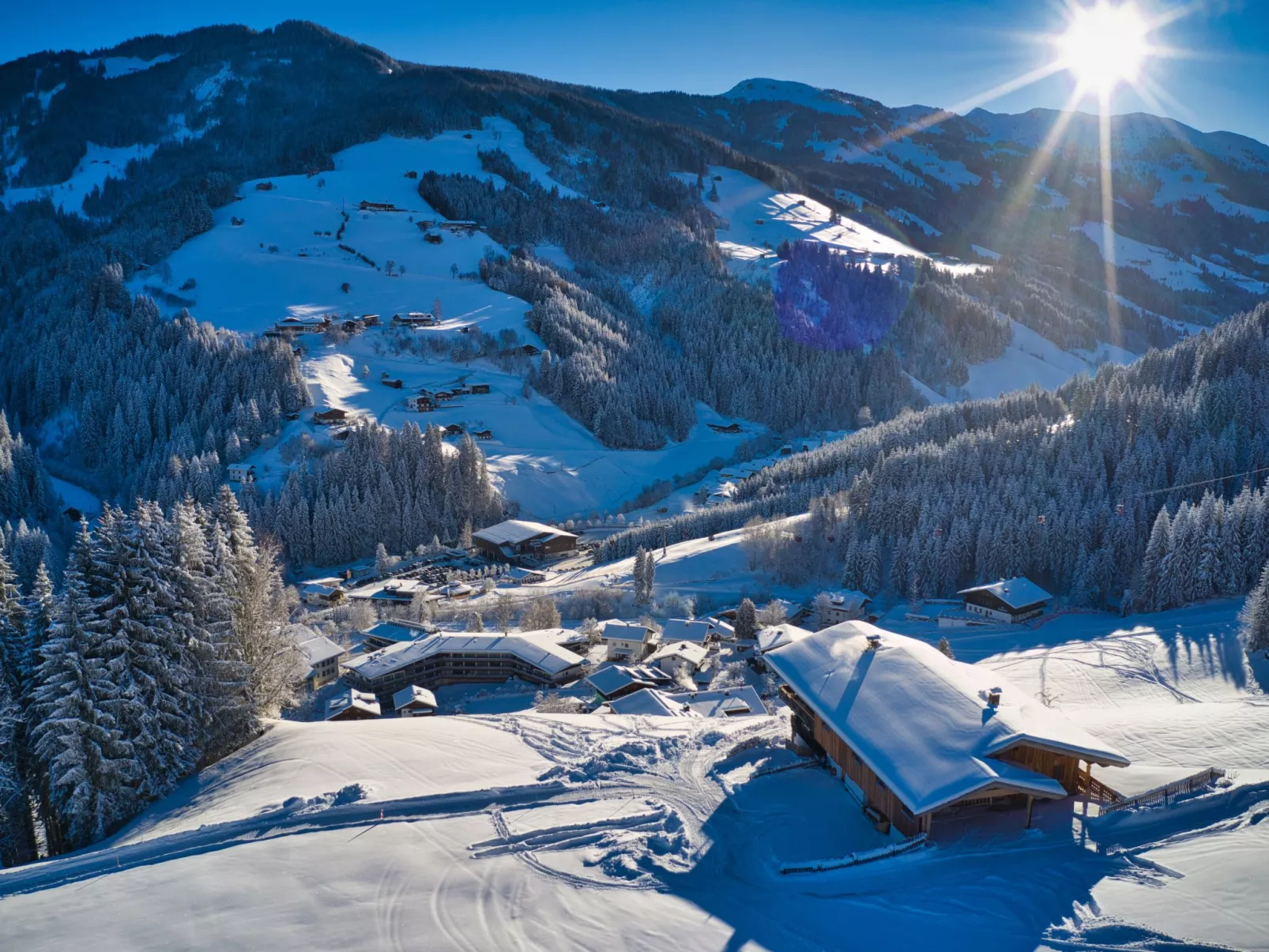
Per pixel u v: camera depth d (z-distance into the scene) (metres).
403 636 98.56
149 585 48.34
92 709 44.59
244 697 54.62
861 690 41.16
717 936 29.28
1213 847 31.34
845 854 34.94
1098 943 26.98
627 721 54.66
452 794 40.78
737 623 100.12
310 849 35.41
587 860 34.44
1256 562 90.25
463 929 29.55
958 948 27.78
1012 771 34.59
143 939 29.22
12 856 46.09
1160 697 65.62
